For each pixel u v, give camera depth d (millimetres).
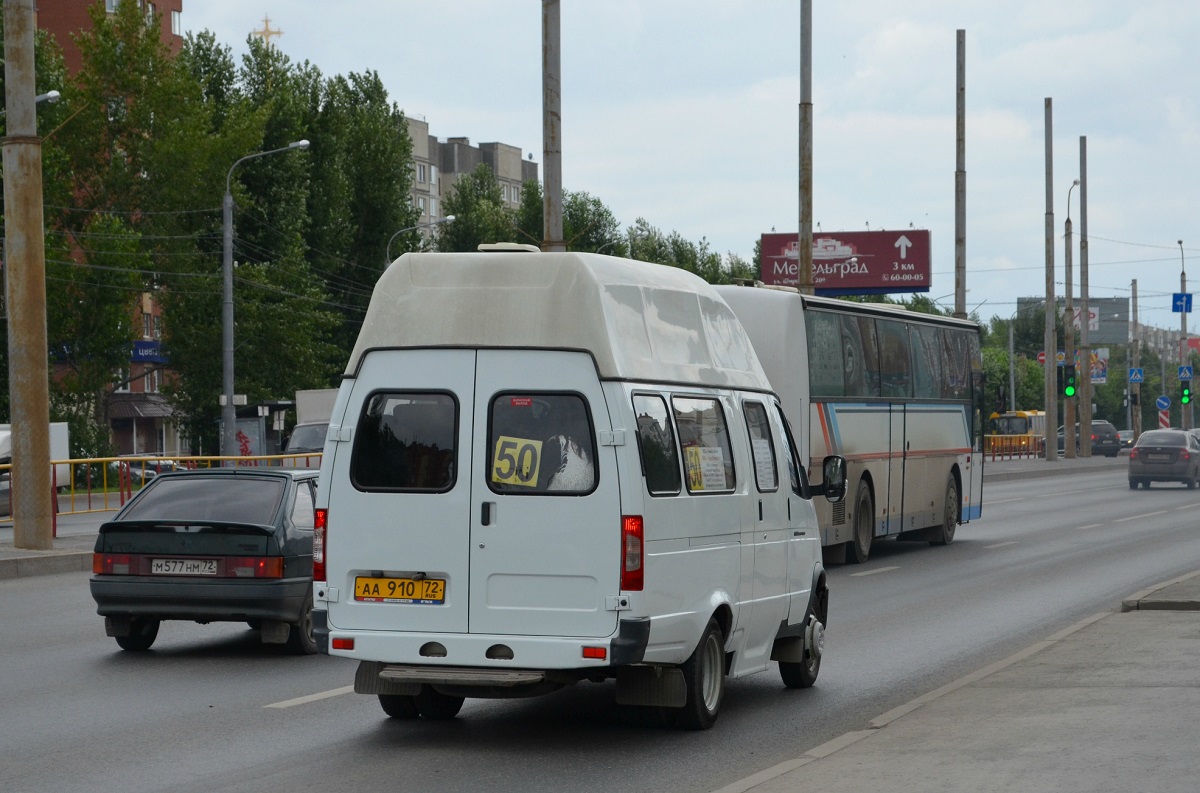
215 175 65688
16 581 19688
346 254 75875
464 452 8695
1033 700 9531
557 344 8648
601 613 8453
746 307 20312
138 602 12641
